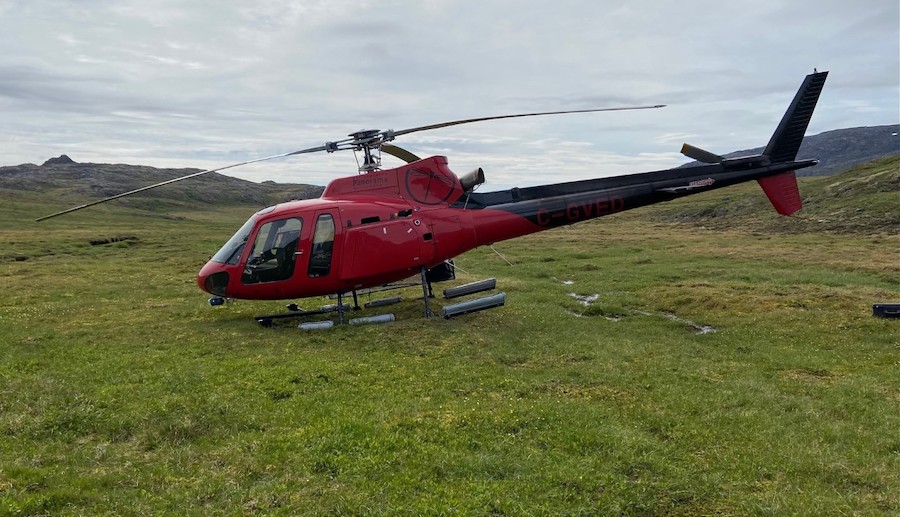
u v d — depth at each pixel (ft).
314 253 48.80
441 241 50.75
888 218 150.51
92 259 111.45
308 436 24.12
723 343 44.45
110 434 24.67
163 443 23.79
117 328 47.70
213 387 31.19
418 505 18.65
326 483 20.25
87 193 469.98
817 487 20.71
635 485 20.40
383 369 35.58
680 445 24.43
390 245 49.14
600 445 23.79
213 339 43.91
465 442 23.82
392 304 58.90
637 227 206.28
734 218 200.54
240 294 50.29
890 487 20.67
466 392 31.24
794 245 123.24
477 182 51.62
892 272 81.10
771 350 41.93
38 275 83.82
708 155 53.83
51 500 18.43
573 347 41.86
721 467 22.29
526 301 62.28
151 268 96.02
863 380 34.06
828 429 26.11
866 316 51.03
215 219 346.54
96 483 19.95
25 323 49.11
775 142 54.08
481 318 52.06
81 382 31.68
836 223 157.99
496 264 104.17
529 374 35.12
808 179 273.13
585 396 30.89
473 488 19.86
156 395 29.30
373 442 23.30
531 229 53.52
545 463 21.98
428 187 51.72
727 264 95.86
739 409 29.01
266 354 39.27
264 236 49.47
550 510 18.70
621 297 66.74
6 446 22.76
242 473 20.98
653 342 44.47
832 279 75.87
